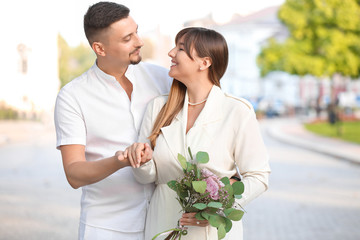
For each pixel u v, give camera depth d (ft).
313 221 22.50
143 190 8.95
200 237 7.93
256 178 7.92
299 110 151.43
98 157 9.01
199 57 8.20
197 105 8.45
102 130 8.94
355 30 88.33
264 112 134.21
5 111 104.42
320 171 39.58
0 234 18.97
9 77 111.04
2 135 71.20
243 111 8.11
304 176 36.55
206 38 8.20
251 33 172.96
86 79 8.99
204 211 7.40
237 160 8.16
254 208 25.25
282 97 170.50
